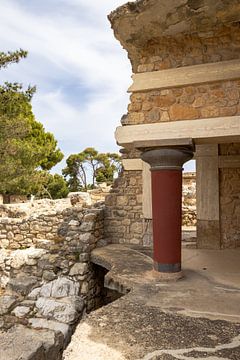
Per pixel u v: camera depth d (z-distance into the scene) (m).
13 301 5.86
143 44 4.55
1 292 6.60
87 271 6.23
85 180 31.61
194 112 4.23
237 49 4.12
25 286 6.04
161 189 4.33
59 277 6.29
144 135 4.38
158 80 4.40
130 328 2.74
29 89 9.35
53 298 5.86
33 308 5.68
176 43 4.39
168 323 2.85
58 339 4.70
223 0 3.58
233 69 4.08
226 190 6.64
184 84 4.27
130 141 4.45
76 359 2.23
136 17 4.01
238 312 3.14
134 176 7.18
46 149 13.01
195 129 4.18
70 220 6.92
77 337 2.58
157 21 4.05
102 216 7.27
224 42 4.18
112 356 2.27
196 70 4.24
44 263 6.46
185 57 4.34
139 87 4.48
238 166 6.53
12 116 9.36
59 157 23.55
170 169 4.31
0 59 8.61
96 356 2.27
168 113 4.35
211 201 6.69
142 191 7.05
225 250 6.50
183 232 8.82
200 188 6.79
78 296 5.95
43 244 6.93
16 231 7.56
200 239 6.75
